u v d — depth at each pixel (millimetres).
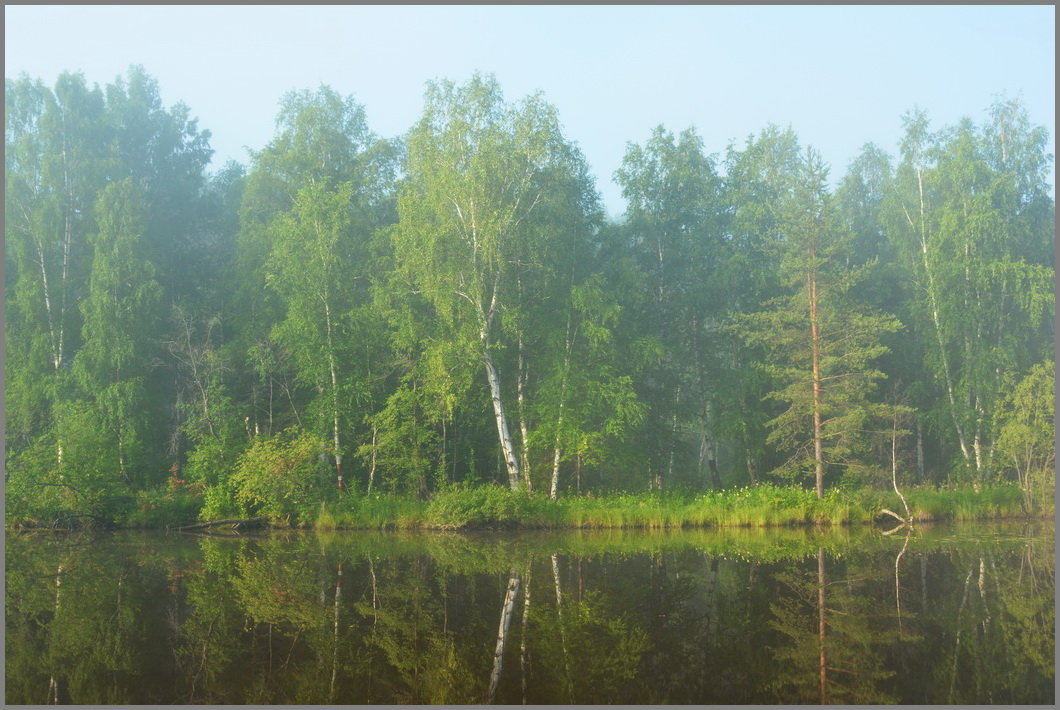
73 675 10828
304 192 31188
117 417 31656
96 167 35750
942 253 33875
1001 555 20781
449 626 13430
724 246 35562
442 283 29391
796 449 34344
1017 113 35812
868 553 21312
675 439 36844
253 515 28531
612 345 31062
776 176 37969
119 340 32125
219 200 42719
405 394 29672
